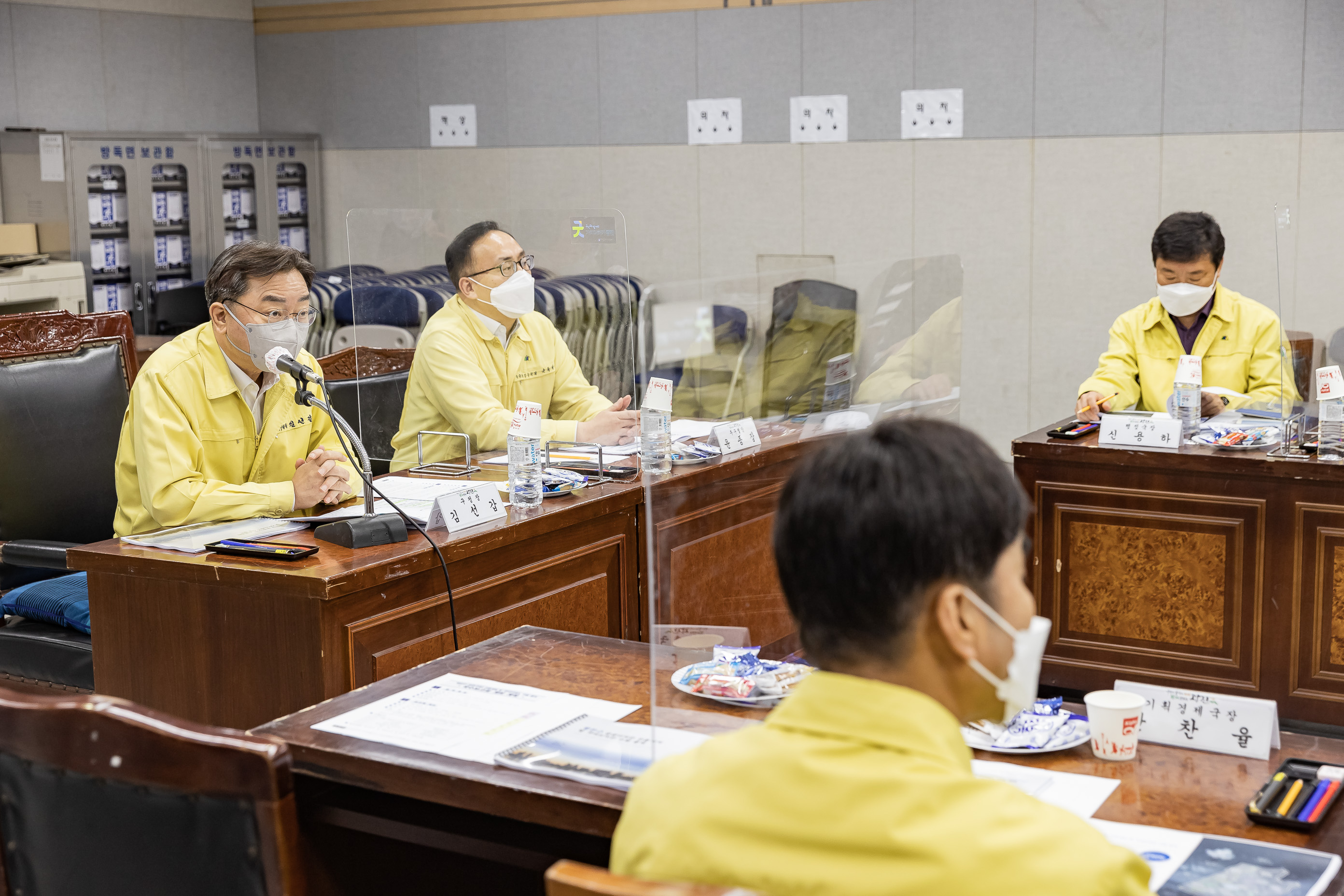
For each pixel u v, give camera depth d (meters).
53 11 6.25
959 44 5.58
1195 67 5.20
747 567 1.62
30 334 3.37
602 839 1.45
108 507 3.28
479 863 1.63
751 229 6.16
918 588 0.94
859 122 5.84
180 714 2.46
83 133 6.00
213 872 1.29
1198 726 1.52
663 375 1.51
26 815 1.37
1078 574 3.61
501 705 1.67
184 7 6.82
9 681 2.83
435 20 6.70
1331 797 1.36
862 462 0.96
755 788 0.94
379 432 3.51
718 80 6.09
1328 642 3.29
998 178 5.61
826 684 0.97
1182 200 5.30
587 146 6.45
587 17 6.32
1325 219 3.34
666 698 1.47
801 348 1.69
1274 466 3.28
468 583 2.58
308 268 2.88
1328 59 4.97
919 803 0.89
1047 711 1.59
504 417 3.25
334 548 2.46
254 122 7.25
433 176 6.86
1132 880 0.87
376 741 1.54
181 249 6.54
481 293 3.27
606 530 2.98
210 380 2.86
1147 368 4.09
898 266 1.82
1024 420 5.75
